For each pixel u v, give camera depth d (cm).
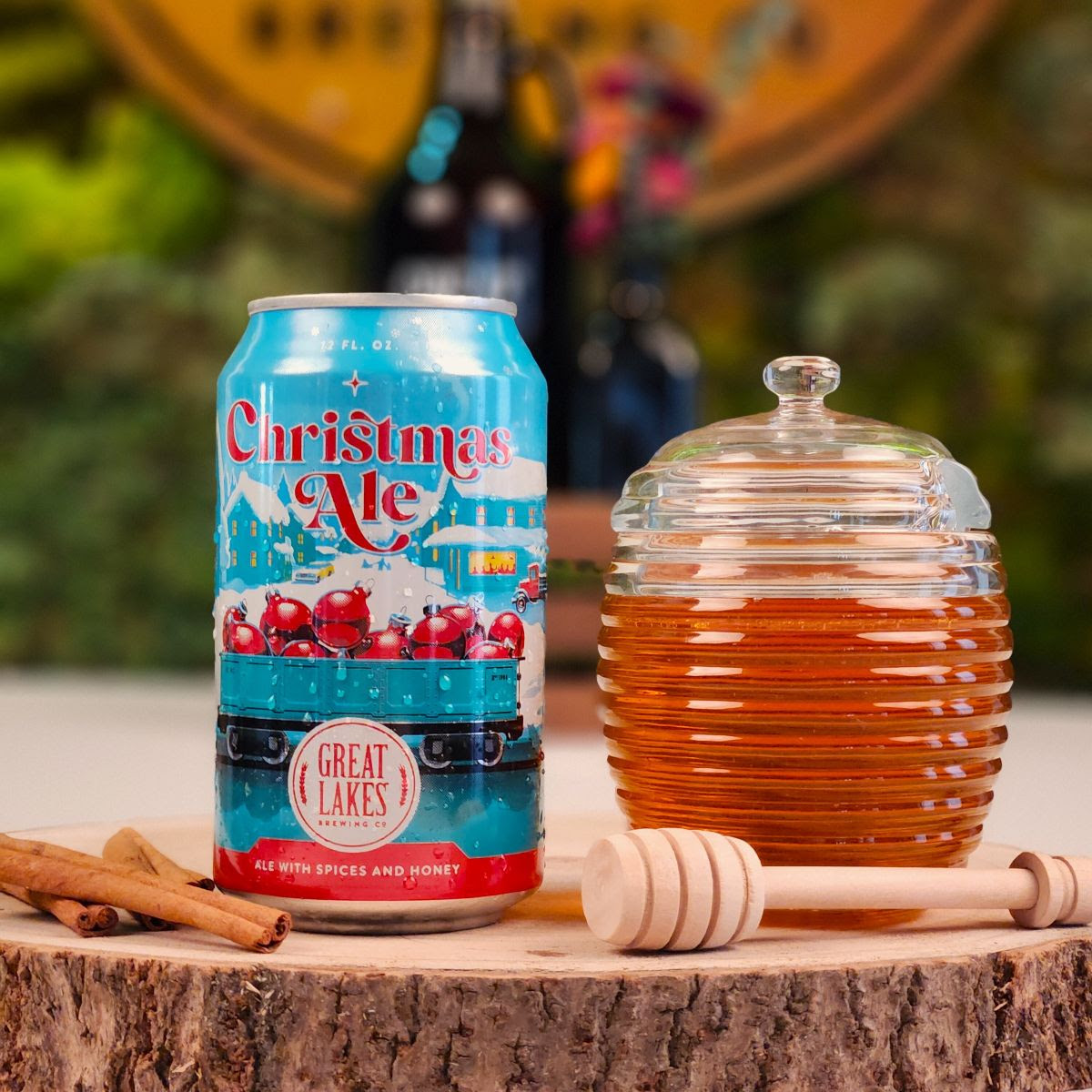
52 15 194
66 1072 57
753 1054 56
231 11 166
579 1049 55
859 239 189
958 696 60
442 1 113
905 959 57
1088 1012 59
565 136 121
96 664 190
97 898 59
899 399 187
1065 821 94
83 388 192
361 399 58
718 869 57
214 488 189
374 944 58
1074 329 185
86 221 193
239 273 192
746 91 165
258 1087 56
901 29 164
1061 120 186
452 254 110
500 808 60
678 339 115
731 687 60
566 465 113
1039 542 186
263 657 59
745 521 60
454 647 59
